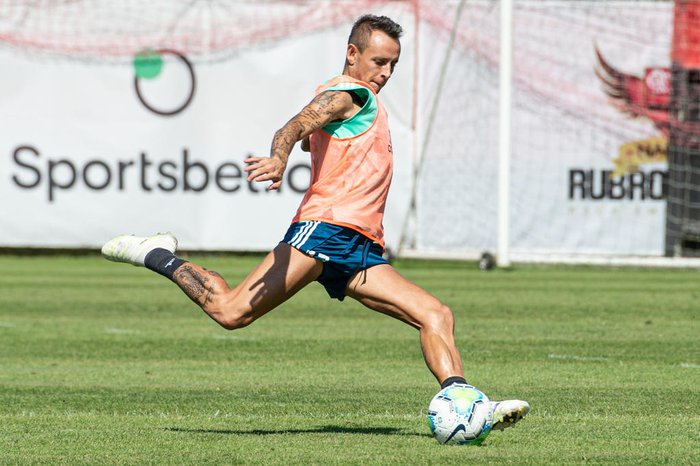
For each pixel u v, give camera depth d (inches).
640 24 2148.1
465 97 2159.2
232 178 2151.8
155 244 631.8
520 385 870.4
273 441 626.5
